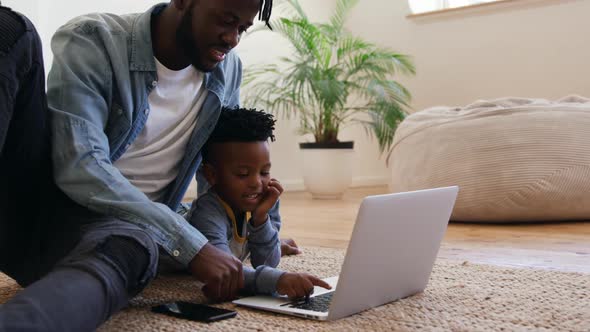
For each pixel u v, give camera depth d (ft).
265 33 13.34
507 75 12.96
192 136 4.42
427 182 8.85
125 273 2.99
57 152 3.54
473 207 8.38
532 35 12.57
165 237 3.43
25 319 2.45
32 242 3.75
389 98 12.98
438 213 3.98
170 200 4.54
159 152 4.33
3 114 3.02
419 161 9.09
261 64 13.25
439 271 4.89
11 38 3.11
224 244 4.25
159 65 4.15
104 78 3.91
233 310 3.73
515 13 12.76
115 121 3.98
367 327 3.33
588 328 3.32
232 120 4.42
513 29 12.81
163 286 4.46
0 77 3.01
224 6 3.72
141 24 4.08
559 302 3.86
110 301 2.89
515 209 8.21
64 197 3.77
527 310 3.68
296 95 13.65
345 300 3.46
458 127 8.70
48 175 3.70
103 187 3.47
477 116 8.69
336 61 15.01
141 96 4.06
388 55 12.76
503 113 8.55
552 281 4.46
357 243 3.32
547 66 12.42
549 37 12.36
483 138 8.41
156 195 4.47
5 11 3.19
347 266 3.34
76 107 3.68
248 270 4.02
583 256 5.77
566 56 12.18
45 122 3.51
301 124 13.73
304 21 12.20
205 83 4.43
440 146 8.80
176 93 4.29
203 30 3.84
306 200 12.29
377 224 3.41
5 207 3.46
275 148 13.67
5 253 3.66
